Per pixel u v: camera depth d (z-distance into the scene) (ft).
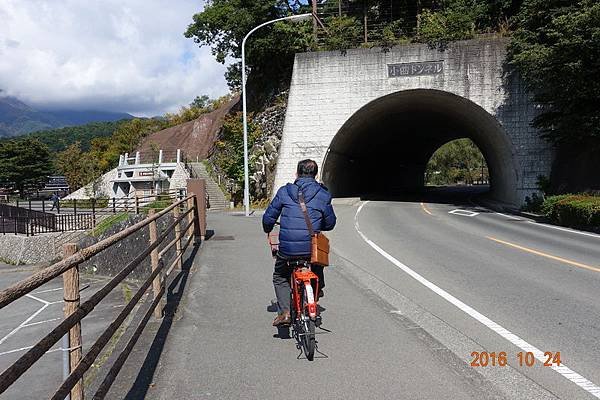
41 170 198.18
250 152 100.27
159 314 20.51
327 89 88.84
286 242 17.35
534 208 68.80
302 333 16.85
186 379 14.58
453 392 13.55
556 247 39.68
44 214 86.33
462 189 170.60
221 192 110.42
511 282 27.12
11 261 79.92
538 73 64.85
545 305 22.29
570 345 17.15
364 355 16.47
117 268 50.62
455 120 106.83
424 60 84.58
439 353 16.61
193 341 18.06
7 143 200.23
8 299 7.11
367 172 143.23
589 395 13.30
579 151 69.51
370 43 88.43
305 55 89.40
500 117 81.15
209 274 30.30
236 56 108.78
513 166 81.76
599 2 55.83
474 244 41.60
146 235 46.50
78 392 10.76
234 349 17.21
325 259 17.47
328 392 13.64
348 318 20.81
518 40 70.69
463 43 82.89
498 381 14.28
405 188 186.39
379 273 30.45
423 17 89.56
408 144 157.58
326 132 89.04
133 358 15.92
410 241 44.19
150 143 170.40
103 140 206.59
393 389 13.76
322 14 103.50
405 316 21.11
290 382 14.34
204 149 161.68
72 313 10.20
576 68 57.52
